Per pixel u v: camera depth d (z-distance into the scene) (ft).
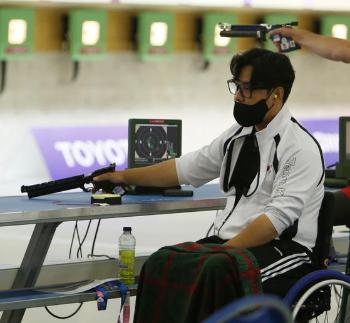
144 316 28.91
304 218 31.50
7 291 33.71
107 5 52.65
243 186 32.35
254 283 27.25
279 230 30.66
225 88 57.88
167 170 35.09
